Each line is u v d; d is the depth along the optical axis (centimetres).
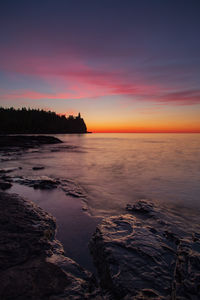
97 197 856
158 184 1130
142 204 725
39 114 14988
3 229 454
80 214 639
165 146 4897
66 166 1770
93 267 377
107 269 340
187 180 1234
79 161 2119
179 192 964
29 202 682
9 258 346
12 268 319
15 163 1894
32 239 426
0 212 551
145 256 366
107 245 400
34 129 13600
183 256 345
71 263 364
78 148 4081
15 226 476
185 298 261
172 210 711
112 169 1634
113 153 3058
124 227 491
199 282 281
